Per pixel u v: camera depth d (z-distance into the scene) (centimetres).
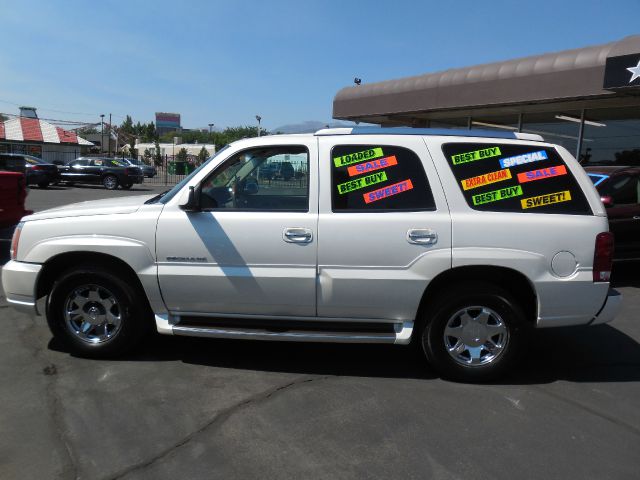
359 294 405
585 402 387
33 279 436
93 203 471
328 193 409
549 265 397
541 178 411
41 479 282
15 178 816
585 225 400
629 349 501
